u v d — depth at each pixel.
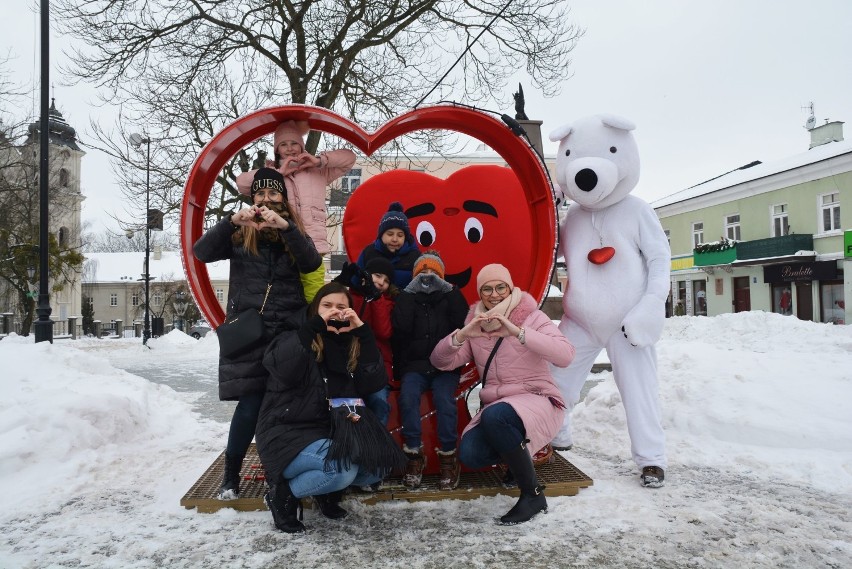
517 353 3.43
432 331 3.62
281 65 13.77
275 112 3.88
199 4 13.38
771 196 25.45
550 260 3.99
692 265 30.47
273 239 3.37
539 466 3.91
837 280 22.94
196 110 13.10
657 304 3.79
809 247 23.58
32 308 30.64
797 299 24.64
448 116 4.17
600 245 4.07
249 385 3.25
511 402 3.22
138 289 58.03
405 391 3.56
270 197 3.45
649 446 3.77
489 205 4.60
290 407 3.05
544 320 3.47
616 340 3.96
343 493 3.42
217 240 3.37
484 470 3.84
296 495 2.98
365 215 4.64
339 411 2.99
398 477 3.72
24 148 27.20
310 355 3.07
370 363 3.08
